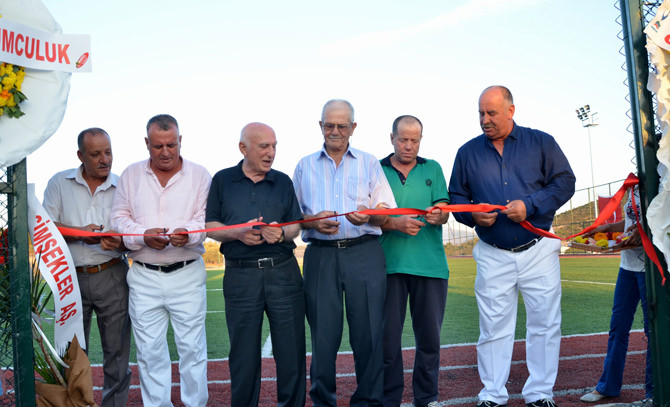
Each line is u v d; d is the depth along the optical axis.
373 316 3.67
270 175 3.70
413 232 3.78
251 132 3.59
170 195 3.73
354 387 4.85
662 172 3.07
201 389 3.66
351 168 3.84
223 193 3.69
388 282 4.01
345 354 6.29
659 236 3.05
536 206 3.65
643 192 3.19
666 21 3.06
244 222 3.59
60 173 4.07
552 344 3.71
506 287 3.81
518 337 7.02
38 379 3.23
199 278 3.74
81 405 3.06
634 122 3.23
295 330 3.63
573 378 4.81
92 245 3.87
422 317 4.00
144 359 3.62
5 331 2.94
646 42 3.15
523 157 3.83
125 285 3.99
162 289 3.63
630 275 3.94
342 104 3.78
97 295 3.89
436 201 4.12
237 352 3.56
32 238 3.12
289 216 3.68
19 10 2.85
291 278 3.63
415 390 4.04
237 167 3.76
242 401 3.57
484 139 3.99
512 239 3.76
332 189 3.80
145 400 3.62
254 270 3.55
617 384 4.05
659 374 3.15
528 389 3.74
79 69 3.02
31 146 2.88
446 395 4.47
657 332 3.16
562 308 9.25
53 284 3.14
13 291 2.85
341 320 3.72
